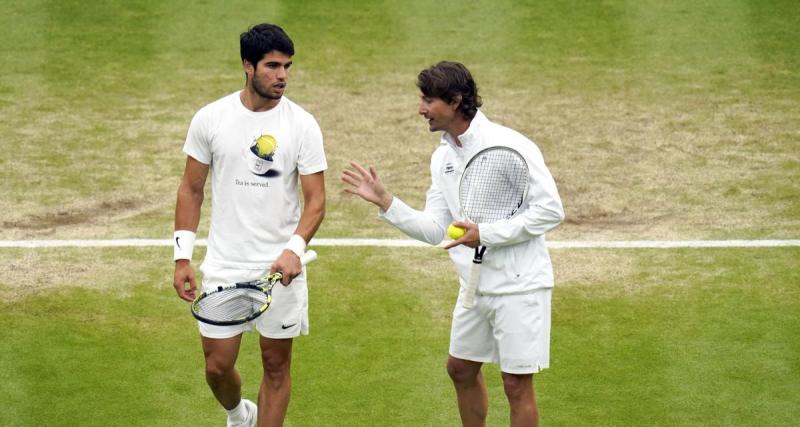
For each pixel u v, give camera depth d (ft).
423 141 146.61
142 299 107.14
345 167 138.72
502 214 75.25
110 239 120.16
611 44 173.58
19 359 95.55
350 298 107.86
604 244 118.93
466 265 76.74
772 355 95.91
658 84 161.89
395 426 86.02
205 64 167.22
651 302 106.32
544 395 90.38
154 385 91.86
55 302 106.22
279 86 76.23
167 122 150.82
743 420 86.02
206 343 80.07
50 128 148.66
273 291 78.89
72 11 182.29
